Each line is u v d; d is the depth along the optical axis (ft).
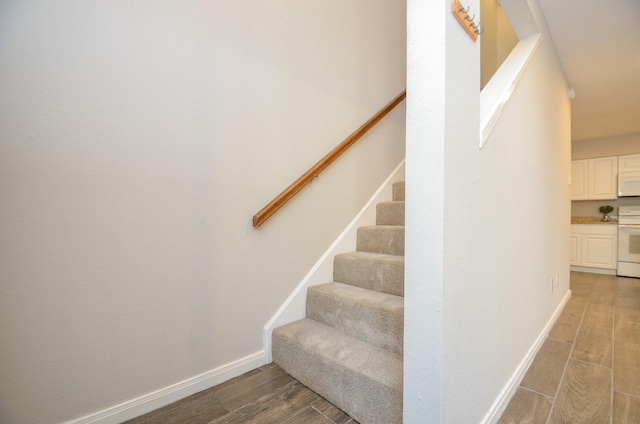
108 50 3.56
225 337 4.72
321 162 5.87
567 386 4.56
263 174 5.18
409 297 2.83
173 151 4.12
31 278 3.14
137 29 3.78
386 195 8.00
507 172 4.25
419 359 2.76
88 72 3.43
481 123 3.53
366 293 5.41
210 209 4.51
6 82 2.97
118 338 3.70
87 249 3.47
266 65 5.22
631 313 8.04
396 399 3.41
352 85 7.00
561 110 8.07
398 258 5.82
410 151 2.80
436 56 2.60
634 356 5.52
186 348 4.29
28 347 3.13
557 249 7.76
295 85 5.71
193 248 4.33
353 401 3.86
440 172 2.57
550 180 6.85
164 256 4.06
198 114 4.35
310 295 5.79
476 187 3.26
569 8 5.95
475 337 3.29
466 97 2.97
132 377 3.81
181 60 4.17
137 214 3.82
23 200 3.08
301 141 5.82
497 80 4.63
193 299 4.35
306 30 5.91
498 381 3.98
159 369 4.04
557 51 7.38
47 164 3.20
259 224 4.91
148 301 3.93
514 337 4.61
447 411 2.71
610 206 14.94
